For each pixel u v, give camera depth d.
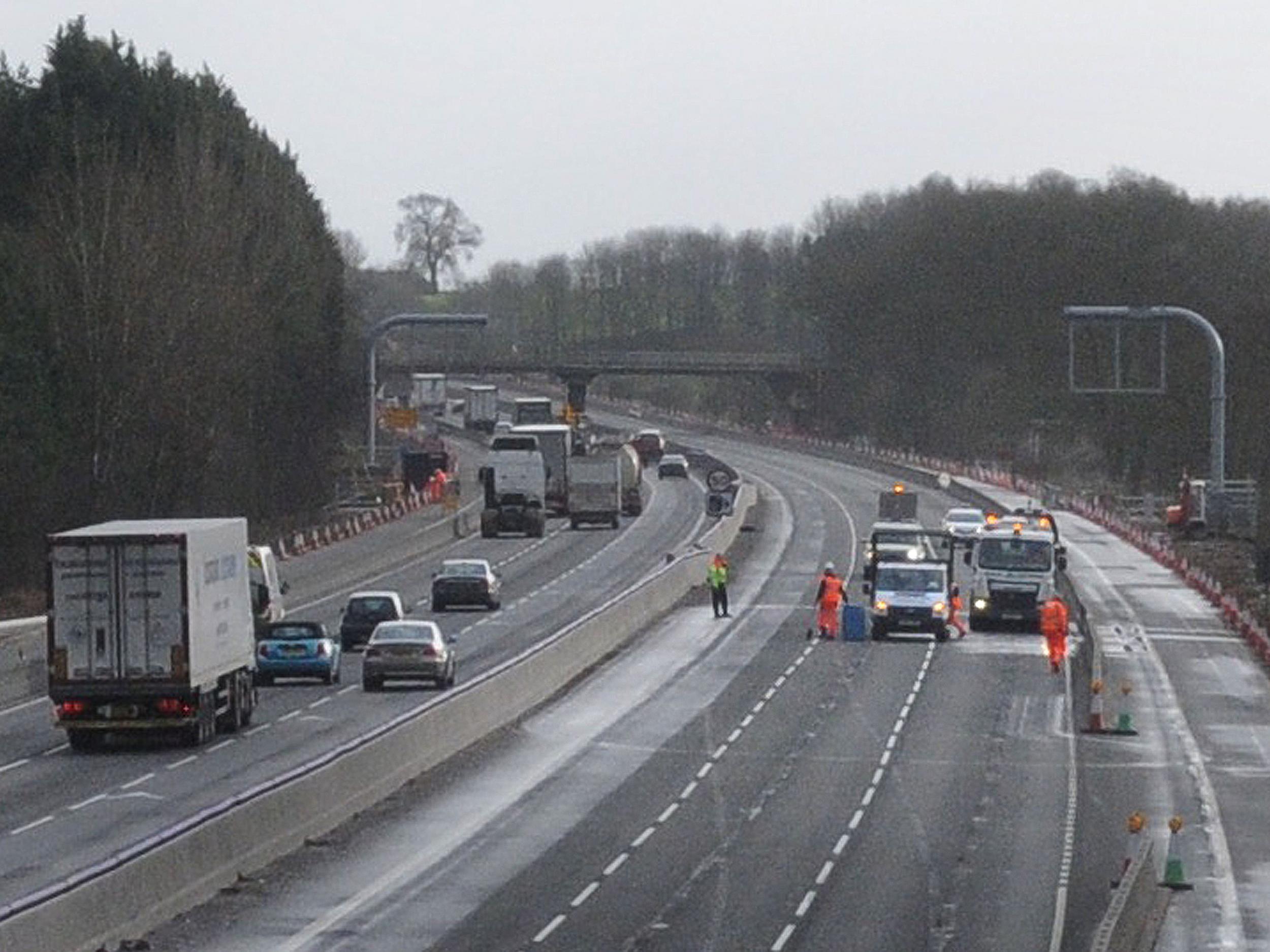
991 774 129.25
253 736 137.62
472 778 125.75
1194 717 155.50
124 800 113.19
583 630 179.50
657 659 186.88
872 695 164.62
